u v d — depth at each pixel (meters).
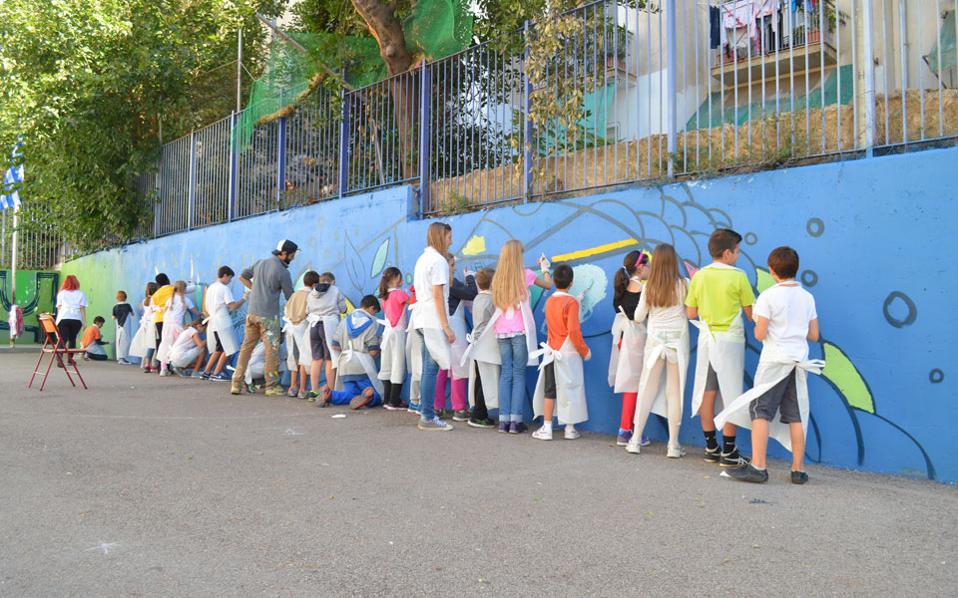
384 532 3.63
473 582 2.99
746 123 6.05
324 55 10.64
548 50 7.35
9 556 3.26
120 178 15.55
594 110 7.20
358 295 9.59
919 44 5.91
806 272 5.39
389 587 2.94
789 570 3.10
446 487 4.50
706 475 4.86
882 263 5.02
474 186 8.27
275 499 4.21
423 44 10.30
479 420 6.98
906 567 3.13
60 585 2.93
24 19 13.17
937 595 2.83
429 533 3.62
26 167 16.55
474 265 7.98
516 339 6.60
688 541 3.49
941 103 5.04
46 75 13.48
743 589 2.90
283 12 16.30
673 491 4.42
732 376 5.02
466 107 8.39
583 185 7.15
